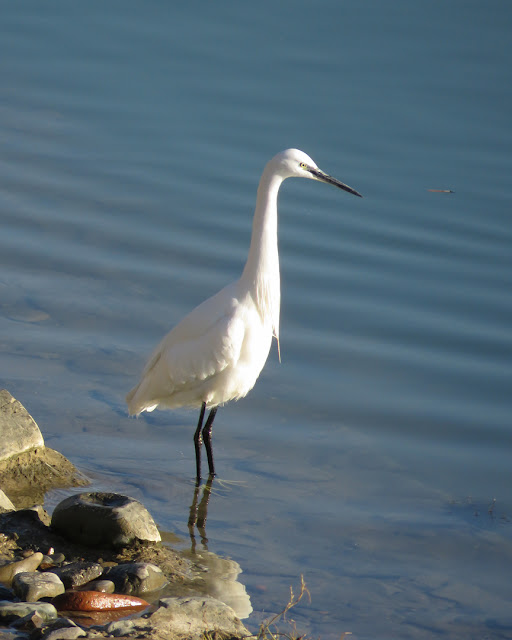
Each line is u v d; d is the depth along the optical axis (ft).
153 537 29.48
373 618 27.04
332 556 30.68
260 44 85.20
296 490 35.12
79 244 54.80
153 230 56.90
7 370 41.96
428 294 51.44
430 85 77.87
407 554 31.09
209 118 71.87
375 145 68.23
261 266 34.76
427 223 58.80
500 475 36.94
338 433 39.70
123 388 41.86
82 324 46.88
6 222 56.29
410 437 39.60
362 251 55.72
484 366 45.09
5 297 48.44
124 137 68.90
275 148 67.10
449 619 27.32
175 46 84.53
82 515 28.73
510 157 67.00
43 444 34.96
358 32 87.76
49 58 81.61
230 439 38.96
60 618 23.24
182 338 35.09
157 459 36.99
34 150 66.08
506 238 57.06
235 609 26.58
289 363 45.27
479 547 31.76
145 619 23.88
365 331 48.03
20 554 27.63
